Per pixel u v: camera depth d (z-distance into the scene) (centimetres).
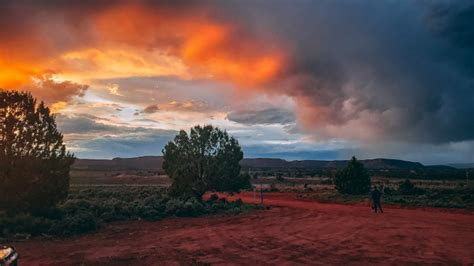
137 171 17875
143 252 1479
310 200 4625
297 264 1275
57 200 2380
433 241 1709
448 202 3866
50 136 2342
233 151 3875
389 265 1257
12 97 2253
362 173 5178
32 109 2322
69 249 1556
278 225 2303
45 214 2302
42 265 1273
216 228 2189
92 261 1327
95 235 1952
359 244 1647
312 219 2609
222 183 3794
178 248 1560
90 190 4894
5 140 2205
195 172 3750
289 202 4319
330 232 2000
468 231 2012
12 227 1939
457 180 9594
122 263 1293
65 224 2008
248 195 5678
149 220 2586
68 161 2419
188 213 2870
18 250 1541
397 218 2644
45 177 2284
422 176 11025
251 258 1367
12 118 2217
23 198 2223
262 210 3322
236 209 3173
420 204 3712
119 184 8819
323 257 1383
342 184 5178
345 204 4066
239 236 1875
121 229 2164
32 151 2267
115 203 2761
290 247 1580
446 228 2128
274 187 7012
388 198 4344
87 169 19000
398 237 1823
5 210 2186
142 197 4056
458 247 1565
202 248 1559
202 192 3806
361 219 2589
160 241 1744
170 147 3884
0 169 2145
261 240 1755
